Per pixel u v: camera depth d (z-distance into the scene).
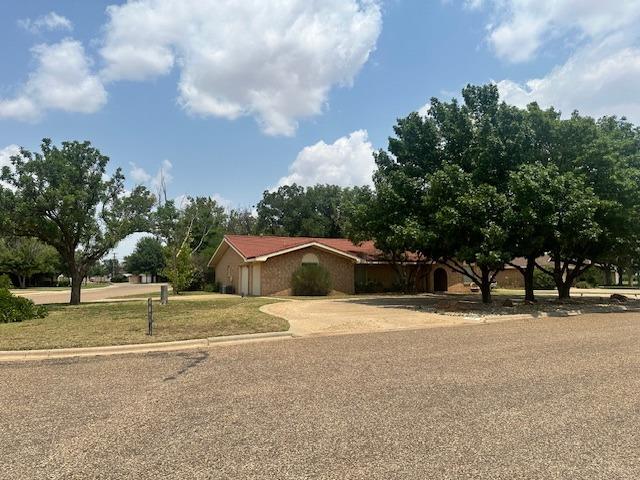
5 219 21.39
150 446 4.27
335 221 56.44
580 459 3.92
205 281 39.81
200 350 9.64
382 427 4.71
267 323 13.19
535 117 18.66
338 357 8.52
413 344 9.98
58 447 4.27
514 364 7.69
